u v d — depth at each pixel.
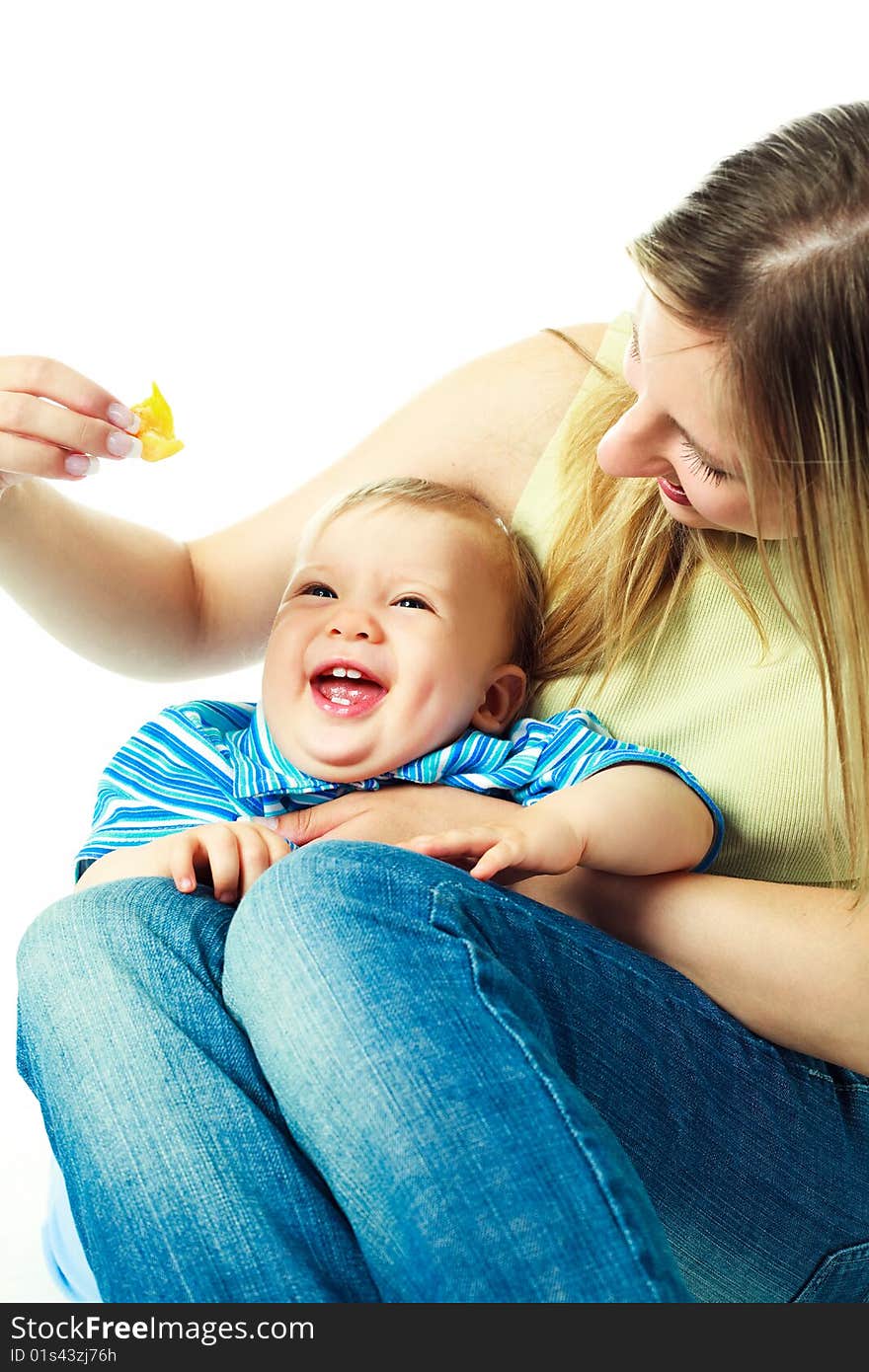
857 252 0.85
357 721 1.14
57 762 2.12
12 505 1.21
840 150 0.88
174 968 0.86
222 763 1.18
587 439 1.25
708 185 0.90
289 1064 0.79
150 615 1.33
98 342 2.58
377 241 2.63
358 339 2.60
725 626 1.16
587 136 2.62
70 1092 0.82
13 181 2.59
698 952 1.00
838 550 0.91
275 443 2.50
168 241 2.61
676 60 2.61
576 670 1.23
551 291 2.62
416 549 1.20
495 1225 0.72
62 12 2.60
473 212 2.63
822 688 0.98
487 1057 0.77
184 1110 0.80
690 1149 0.97
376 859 0.85
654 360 0.90
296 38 2.66
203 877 1.04
